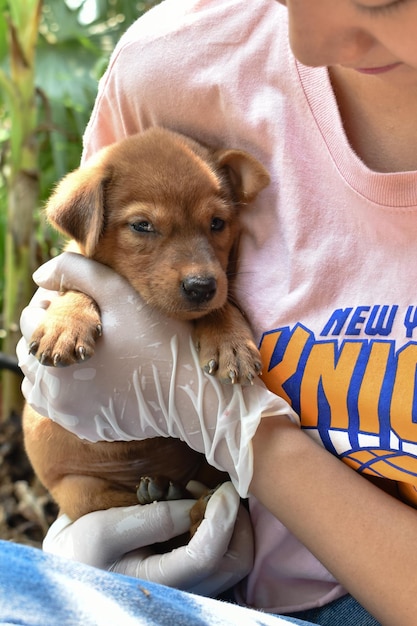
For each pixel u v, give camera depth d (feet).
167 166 1.34
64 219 1.34
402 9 0.78
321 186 1.11
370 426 1.02
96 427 1.19
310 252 1.10
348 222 1.08
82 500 1.37
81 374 1.15
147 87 1.29
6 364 2.27
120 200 1.35
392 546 0.99
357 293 1.06
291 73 1.15
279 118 1.16
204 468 1.43
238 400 1.10
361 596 0.99
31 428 1.43
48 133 2.59
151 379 1.15
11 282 2.47
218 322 1.18
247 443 1.07
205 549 1.14
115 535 1.22
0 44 2.53
